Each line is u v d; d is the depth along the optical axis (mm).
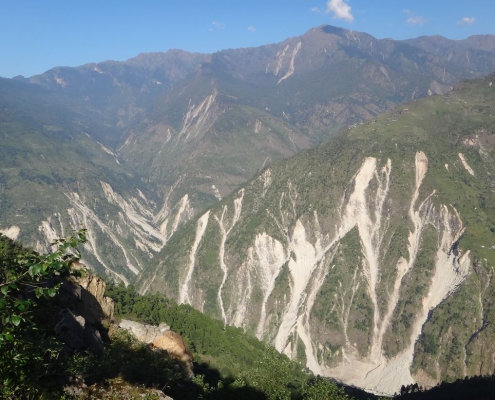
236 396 41219
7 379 19953
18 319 17266
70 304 45688
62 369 25797
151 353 42156
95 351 37406
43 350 23906
